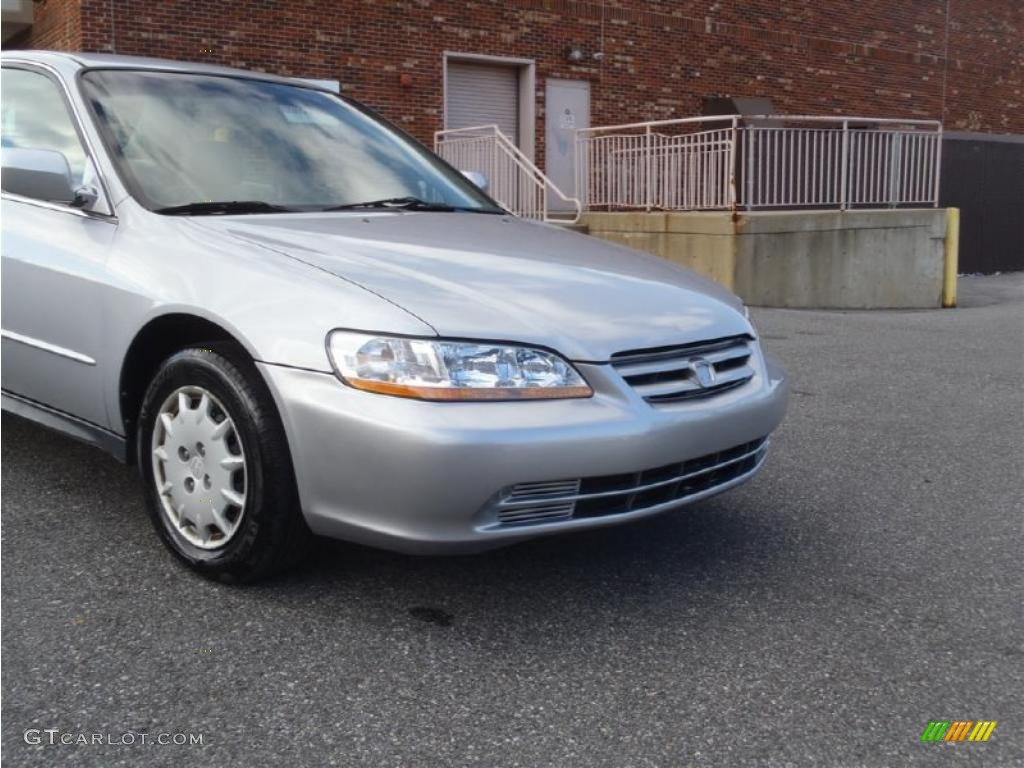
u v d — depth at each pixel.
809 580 3.46
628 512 2.97
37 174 3.46
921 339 9.48
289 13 13.13
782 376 3.66
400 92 14.26
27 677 2.62
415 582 3.30
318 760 2.31
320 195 3.92
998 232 19.64
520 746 2.39
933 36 21.48
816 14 19.25
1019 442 5.46
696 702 2.62
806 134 12.34
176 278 3.22
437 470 2.68
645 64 16.89
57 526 3.68
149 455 3.35
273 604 3.10
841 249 12.60
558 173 16.09
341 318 2.85
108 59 4.14
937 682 2.77
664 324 3.18
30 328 3.76
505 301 3.00
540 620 3.06
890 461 5.03
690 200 12.38
